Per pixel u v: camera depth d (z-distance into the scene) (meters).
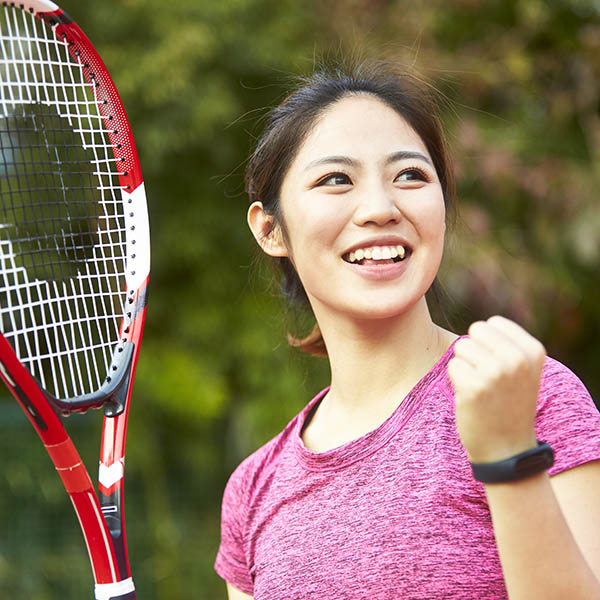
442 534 1.85
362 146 2.07
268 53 6.99
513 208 7.32
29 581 6.76
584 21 7.84
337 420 2.18
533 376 1.57
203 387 6.97
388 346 2.11
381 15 7.32
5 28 4.64
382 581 1.88
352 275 2.05
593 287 7.67
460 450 1.90
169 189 7.21
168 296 7.29
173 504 7.24
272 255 2.37
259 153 2.35
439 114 2.43
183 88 6.73
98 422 6.86
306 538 2.00
